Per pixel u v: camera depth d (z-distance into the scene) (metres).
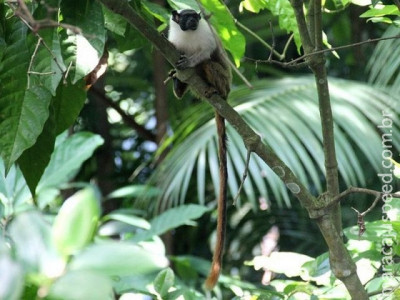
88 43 5.46
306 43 5.85
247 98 11.01
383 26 14.25
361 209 11.82
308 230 12.85
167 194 10.36
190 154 10.50
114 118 15.98
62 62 5.50
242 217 13.14
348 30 14.55
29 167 6.21
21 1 4.44
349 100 10.57
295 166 9.77
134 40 7.10
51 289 2.71
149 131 14.13
